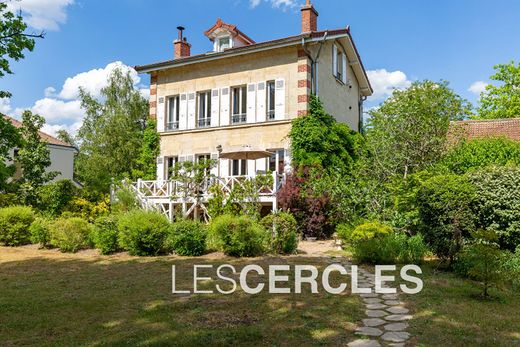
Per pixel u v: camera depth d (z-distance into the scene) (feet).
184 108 63.31
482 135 61.52
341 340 15.76
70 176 95.55
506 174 31.19
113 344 15.29
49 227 42.65
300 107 54.03
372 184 45.73
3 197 59.16
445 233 29.58
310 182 48.19
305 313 19.31
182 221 38.22
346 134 57.41
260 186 48.01
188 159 62.18
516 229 29.35
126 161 91.86
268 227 37.19
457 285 24.66
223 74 60.39
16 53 37.14
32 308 20.51
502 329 17.01
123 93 100.58
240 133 58.44
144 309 20.12
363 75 72.18
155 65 64.34
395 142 50.70
